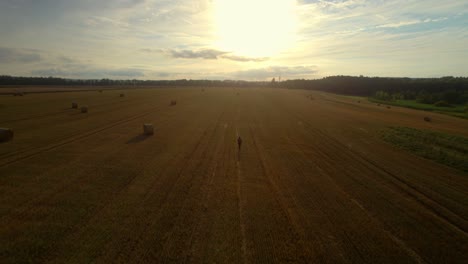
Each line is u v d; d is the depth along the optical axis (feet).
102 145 62.54
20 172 44.14
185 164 51.34
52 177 42.60
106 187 39.68
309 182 44.98
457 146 73.20
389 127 101.71
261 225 31.22
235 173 47.70
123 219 31.09
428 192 42.60
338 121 112.78
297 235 29.53
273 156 59.36
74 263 23.76
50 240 26.78
